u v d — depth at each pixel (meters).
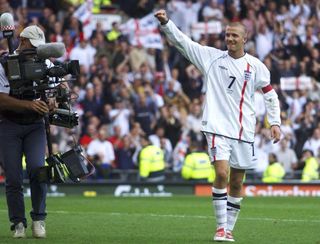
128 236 32.69
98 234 33.22
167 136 70.31
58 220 39.03
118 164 67.75
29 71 29.64
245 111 30.66
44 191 30.81
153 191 63.75
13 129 30.23
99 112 71.44
